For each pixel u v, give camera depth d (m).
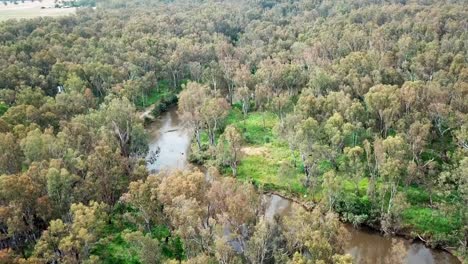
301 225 60.53
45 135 82.19
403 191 80.94
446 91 95.19
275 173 96.06
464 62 116.56
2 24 169.25
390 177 74.62
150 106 142.88
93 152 85.81
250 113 129.25
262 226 58.66
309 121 87.50
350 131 88.25
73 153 79.56
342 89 112.00
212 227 61.59
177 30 197.12
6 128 89.88
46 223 67.81
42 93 121.38
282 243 61.44
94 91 140.25
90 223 60.97
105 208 73.56
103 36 176.75
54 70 134.62
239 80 130.12
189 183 66.00
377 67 120.88
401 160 77.81
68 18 191.62
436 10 173.25
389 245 74.94
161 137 123.56
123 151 100.94
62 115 108.44
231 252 58.44
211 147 106.25
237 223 62.75
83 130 92.06
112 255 68.44
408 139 85.31
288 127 98.31
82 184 74.38
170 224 69.38
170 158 109.56
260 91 123.06
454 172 76.25
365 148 85.44
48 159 79.94
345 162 86.44
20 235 67.69
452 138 90.94
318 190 87.50
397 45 142.50
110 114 100.88
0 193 63.56
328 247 53.75
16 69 127.94
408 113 93.19
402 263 70.44
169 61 154.88
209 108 105.31
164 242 69.75
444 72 110.12
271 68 132.00
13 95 117.00
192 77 155.38
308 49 146.12
